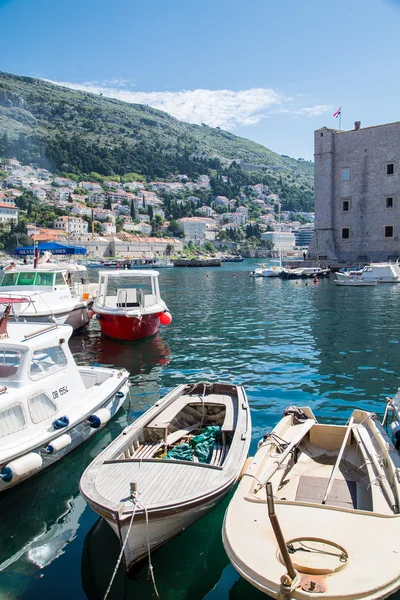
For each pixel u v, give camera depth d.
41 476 10.20
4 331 11.73
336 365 18.64
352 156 80.44
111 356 21.11
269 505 5.74
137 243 187.88
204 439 10.38
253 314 34.06
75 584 7.07
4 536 8.22
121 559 7.50
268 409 13.73
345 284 57.97
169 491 7.62
